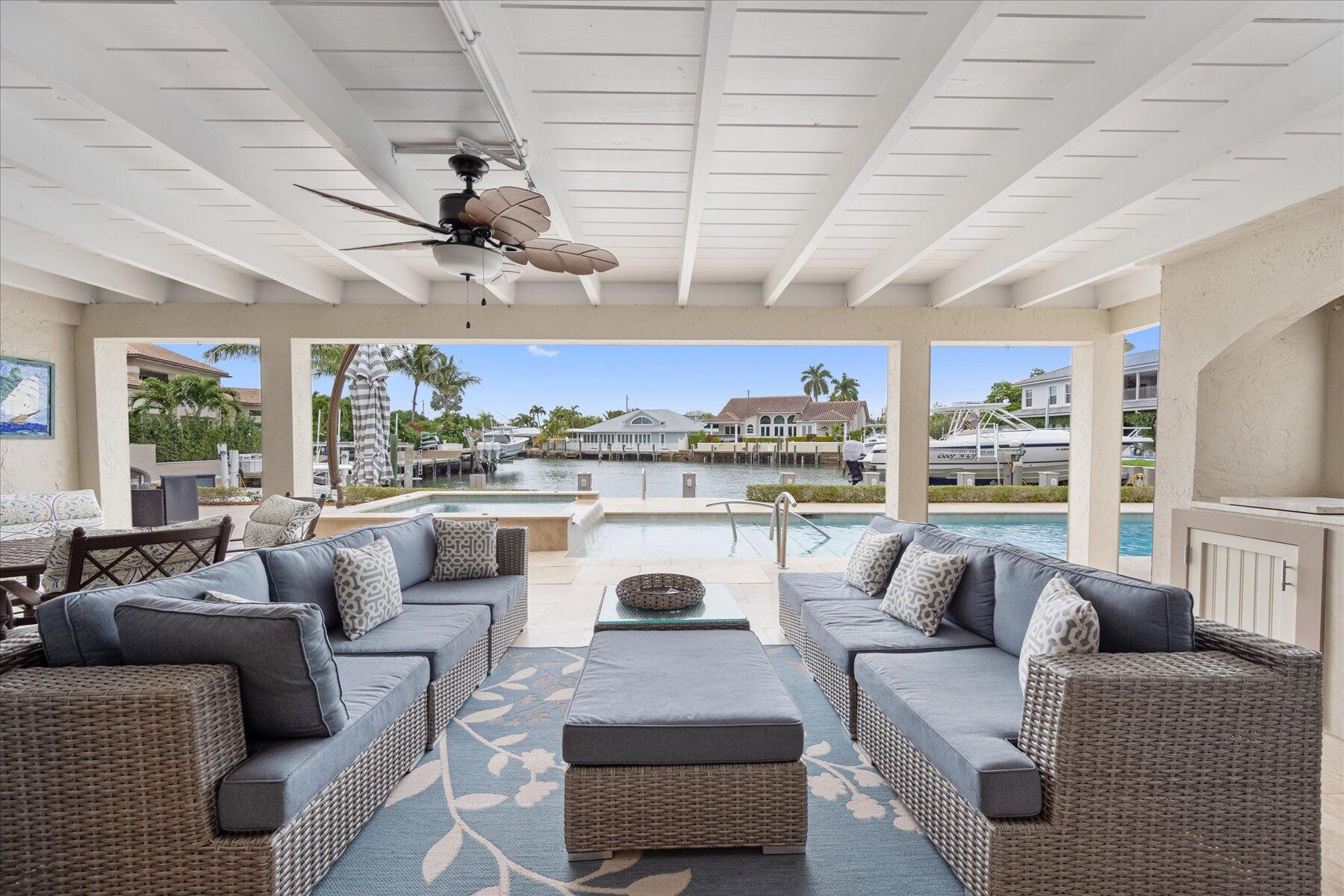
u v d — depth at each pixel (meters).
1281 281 2.98
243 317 5.59
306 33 2.07
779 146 2.89
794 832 1.78
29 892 1.45
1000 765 1.52
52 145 2.81
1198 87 2.31
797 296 5.62
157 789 1.44
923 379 5.61
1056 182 3.27
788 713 1.83
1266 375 3.39
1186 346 3.53
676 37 2.08
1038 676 1.57
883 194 3.48
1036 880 1.47
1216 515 3.08
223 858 1.44
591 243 4.40
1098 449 5.67
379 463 11.94
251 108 2.56
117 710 1.43
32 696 1.43
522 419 34.09
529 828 1.91
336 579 2.66
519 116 2.46
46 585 2.56
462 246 2.84
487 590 3.35
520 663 3.28
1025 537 8.56
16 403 5.20
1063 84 2.35
